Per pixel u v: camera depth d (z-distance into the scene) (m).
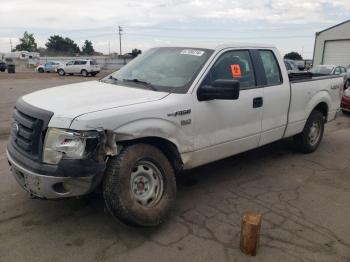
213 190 4.88
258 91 4.96
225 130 4.55
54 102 3.64
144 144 3.71
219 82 4.00
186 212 4.24
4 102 13.56
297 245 3.62
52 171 3.22
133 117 3.56
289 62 17.25
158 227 3.89
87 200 4.41
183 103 4.01
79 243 3.56
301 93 5.83
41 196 3.40
